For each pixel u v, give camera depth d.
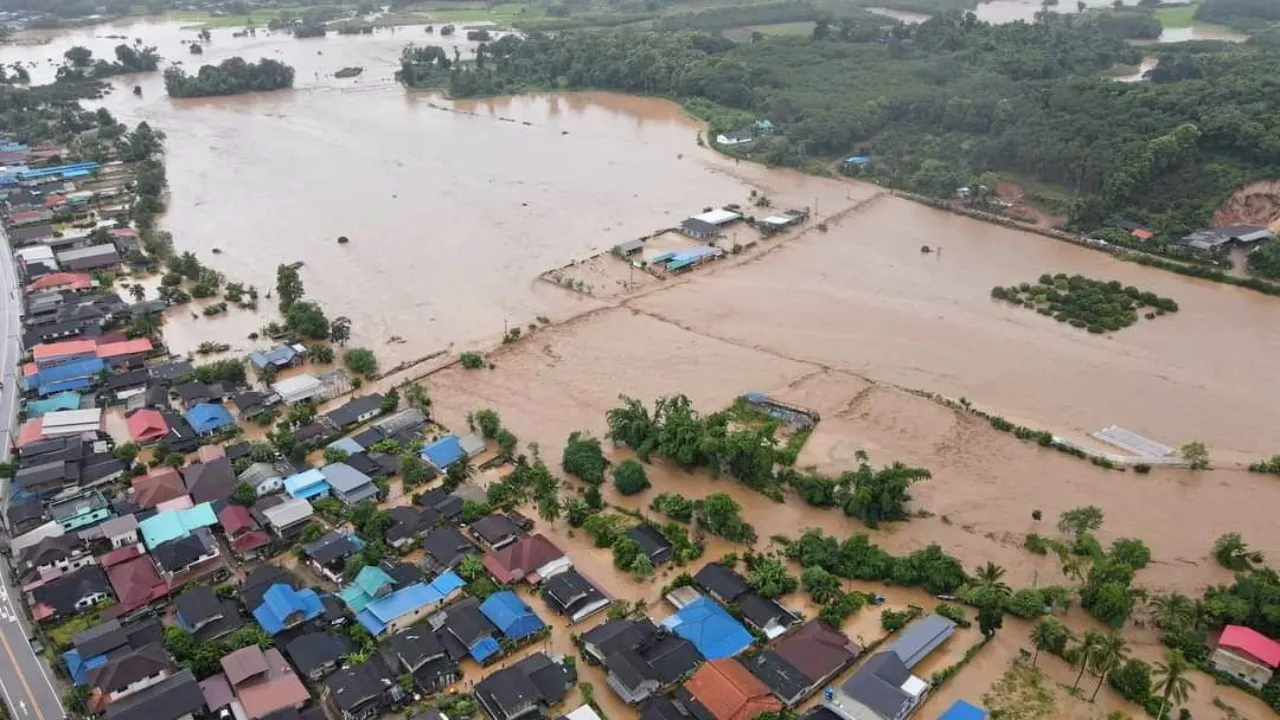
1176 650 83.50
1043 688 85.31
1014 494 113.69
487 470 117.06
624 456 121.25
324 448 121.00
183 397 130.25
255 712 79.19
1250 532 106.75
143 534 101.94
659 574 99.94
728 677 82.06
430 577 97.31
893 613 93.12
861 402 133.50
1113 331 153.88
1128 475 116.94
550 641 90.50
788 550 101.81
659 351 148.62
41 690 83.00
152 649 84.31
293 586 95.06
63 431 120.19
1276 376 139.75
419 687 83.56
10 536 103.00
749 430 119.31
